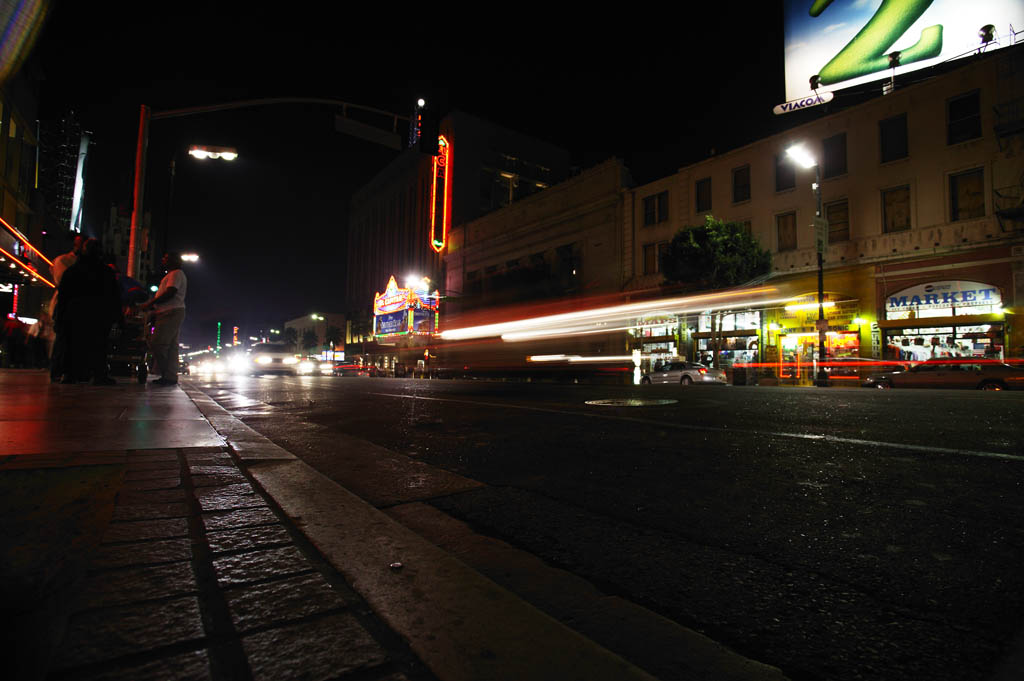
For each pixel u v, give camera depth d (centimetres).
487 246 4094
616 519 225
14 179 2423
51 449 284
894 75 2122
